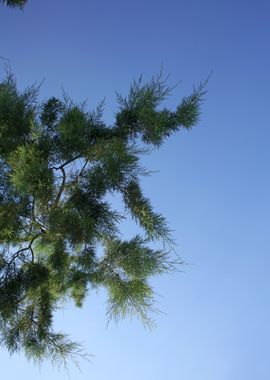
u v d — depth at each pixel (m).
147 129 4.85
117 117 4.91
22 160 4.38
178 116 4.68
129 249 4.79
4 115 4.68
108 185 4.75
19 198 4.84
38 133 4.87
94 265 5.11
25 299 5.34
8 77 4.83
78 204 4.73
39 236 5.27
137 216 4.80
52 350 5.26
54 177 4.54
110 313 4.90
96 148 4.74
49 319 5.32
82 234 4.75
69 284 5.88
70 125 4.56
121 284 4.85
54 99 5.09
